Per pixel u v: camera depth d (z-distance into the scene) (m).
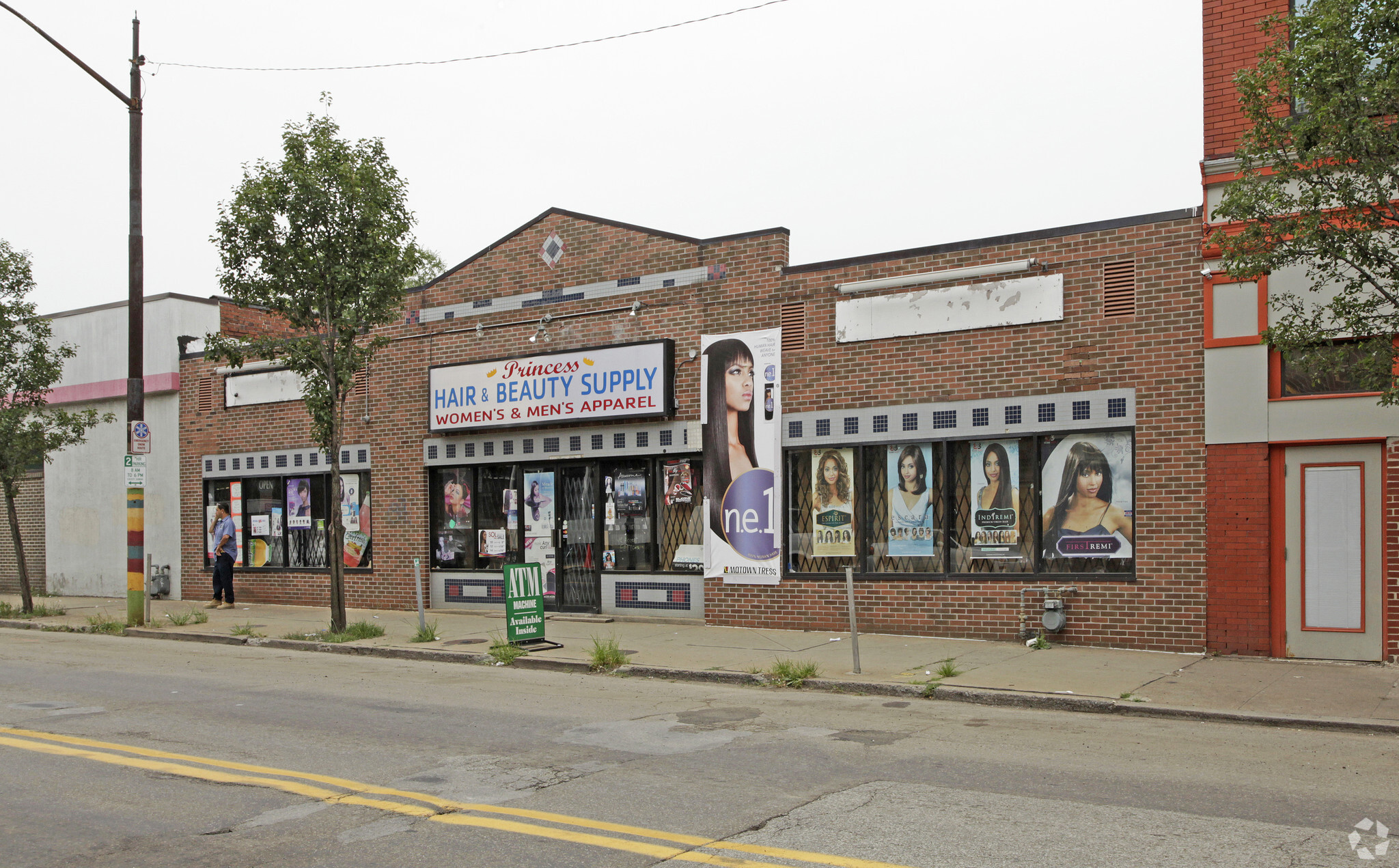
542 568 14.82
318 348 15.72
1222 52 12.44
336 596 15.68
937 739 8.52
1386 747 8.23
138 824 6.21
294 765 7.62
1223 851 5.51
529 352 17.78
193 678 12.12
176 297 22.64
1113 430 13.01
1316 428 11.77
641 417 16.64
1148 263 12.81
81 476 23.91
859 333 14.76
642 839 5.77
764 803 6.50
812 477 15.13
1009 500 13.70
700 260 16.17
